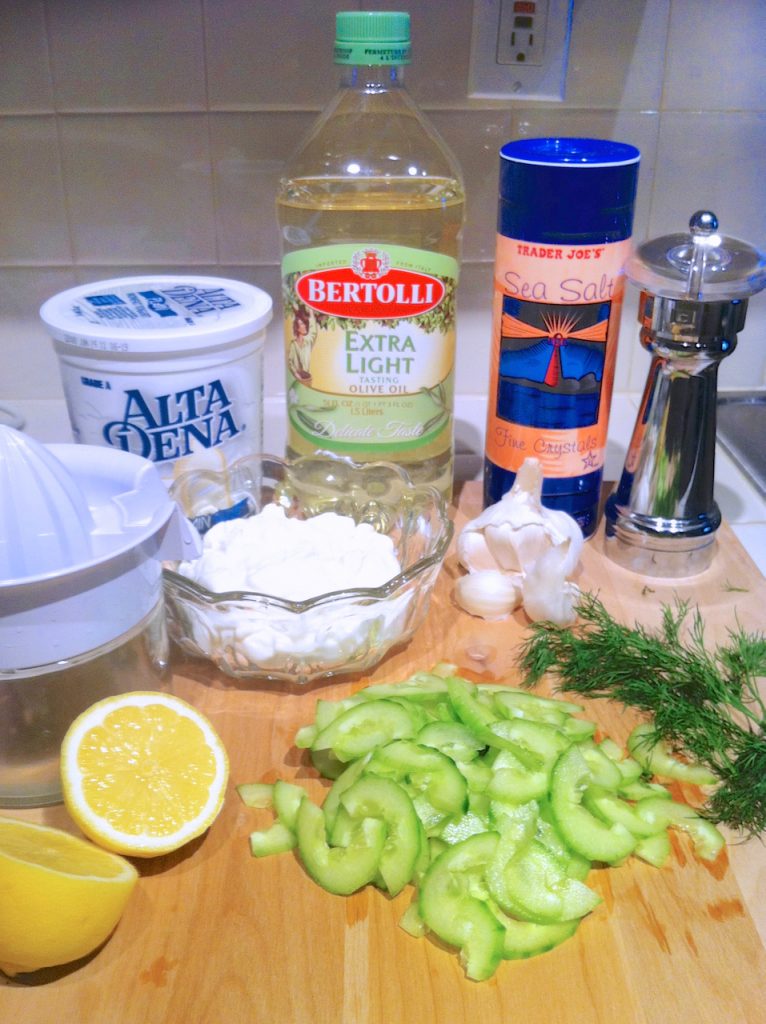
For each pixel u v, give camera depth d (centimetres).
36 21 75
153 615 59
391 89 76
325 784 58
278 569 66
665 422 74
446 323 76
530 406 75
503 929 48
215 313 71
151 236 84
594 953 48
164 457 71
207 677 67
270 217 83
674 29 77
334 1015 45
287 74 77
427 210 79
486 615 72
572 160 68
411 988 47
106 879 46
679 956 48
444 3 75
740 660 64
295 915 50
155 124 79
